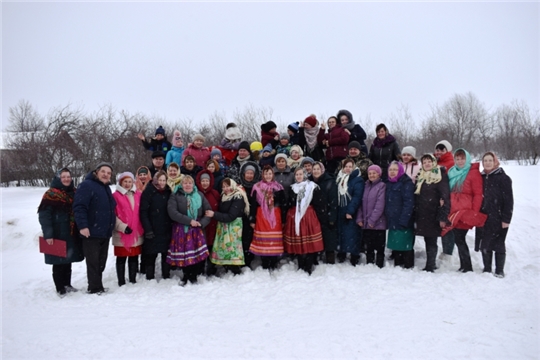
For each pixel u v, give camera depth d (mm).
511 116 27547
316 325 4625
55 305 5695
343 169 7195
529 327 4430
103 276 7215
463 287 5793
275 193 6844
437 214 6590
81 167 20688
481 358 3762
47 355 4051
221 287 6125
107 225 6180
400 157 7930
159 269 7375
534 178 13164
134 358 3914
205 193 6805
